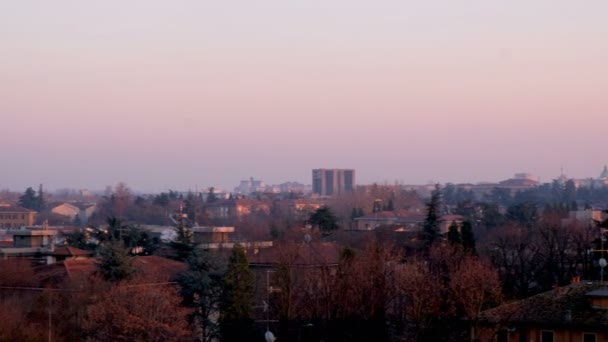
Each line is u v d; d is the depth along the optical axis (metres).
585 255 138.00
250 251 122.81
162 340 85.81
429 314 93.31
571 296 87.88
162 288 91.88
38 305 90.12
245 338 95.00
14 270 101.56
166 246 136.25
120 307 85.44
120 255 96.19
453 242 125.50
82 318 88.56
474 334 88.38
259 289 111.25
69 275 98.44
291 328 98.31
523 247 145.75
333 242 153.62
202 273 98.94
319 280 103.38
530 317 85.75
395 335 101.88
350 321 97.38
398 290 101.62
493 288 99.31
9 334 81.44
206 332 98.94
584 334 82.31
